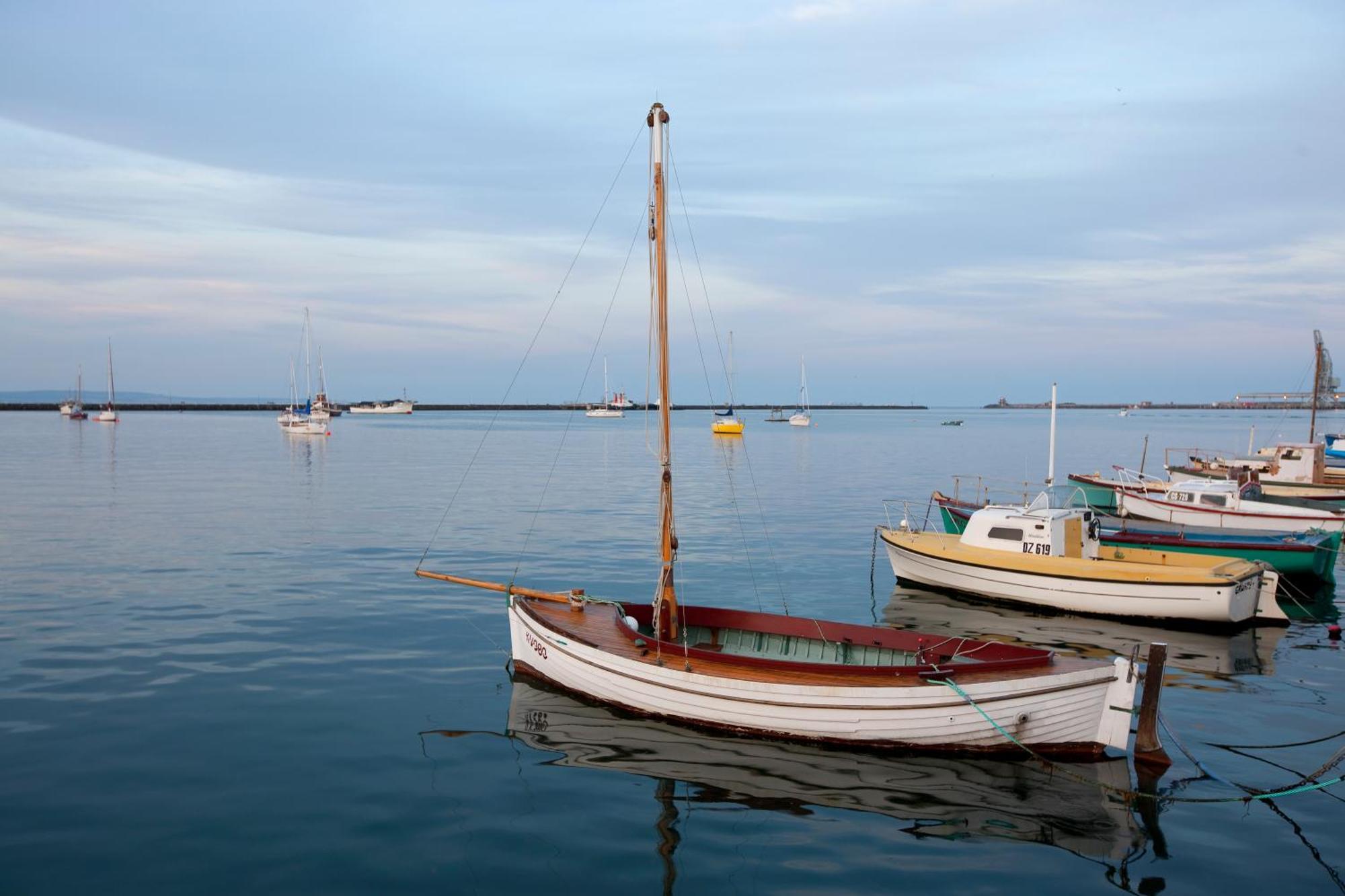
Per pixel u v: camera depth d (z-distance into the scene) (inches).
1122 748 596.7
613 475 2674.7
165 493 2066.9
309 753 583.8
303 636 860.6
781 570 1256.2
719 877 442.6
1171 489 1596.9
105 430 5600.4
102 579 1106.7
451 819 498.6
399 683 728.3
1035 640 921.5
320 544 1382.9
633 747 604.4
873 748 601.9
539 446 4215.1
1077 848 476.7
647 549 1374.3
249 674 742.5
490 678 746.8
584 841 476.4
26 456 3255.4
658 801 525.0
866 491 2303.2
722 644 759.1
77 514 1710.1
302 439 4692.4
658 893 428.1
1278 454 2032.5
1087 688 587.2
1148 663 585.0
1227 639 933.2
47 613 931.3
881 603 1077.8
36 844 458.9
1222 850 474.9
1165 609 976.3
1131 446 4429.1
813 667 621.0
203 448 3816.4
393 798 522.3
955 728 589.0
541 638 728.3
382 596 1032.8
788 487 2404.0
